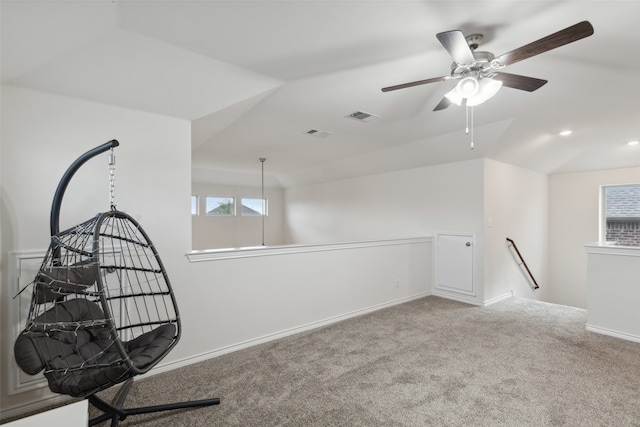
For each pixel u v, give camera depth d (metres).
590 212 5.43
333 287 3.49
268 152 5.20
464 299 4.36
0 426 0.85
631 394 2.05
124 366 1.39
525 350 2.74
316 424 1.78
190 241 2.54
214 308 2.63
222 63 2.26
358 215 6.18
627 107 3.13
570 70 2.38
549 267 5.86
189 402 1.89
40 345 1.44
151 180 2.38
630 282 2.96
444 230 4.64
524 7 1.64
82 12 1.63
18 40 1.63
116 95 2.18
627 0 1.58
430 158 4.66
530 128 3.77
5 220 1.86
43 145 1.98
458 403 1.97
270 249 2.97
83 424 0.87
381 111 3.26
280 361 2.54
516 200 4.89
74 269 1.64
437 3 1.61
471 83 1.89
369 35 1.92
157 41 1.98
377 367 2.44
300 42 2.01
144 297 2.33
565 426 1.75
